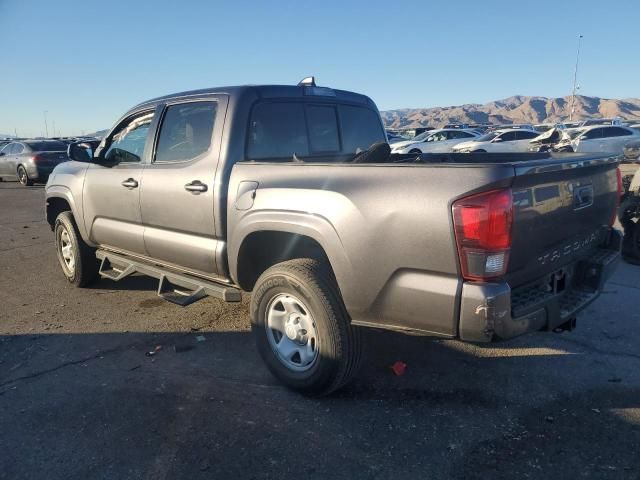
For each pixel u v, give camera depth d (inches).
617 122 1440.7
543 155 158.2
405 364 152.9
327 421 124.7
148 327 187.2
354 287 119.1
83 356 163.5
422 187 108.5
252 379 147.1
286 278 130.5
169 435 120.1
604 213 144.7
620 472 103.9
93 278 233.8
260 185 138.6
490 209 100.7
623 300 203.6
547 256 119.7
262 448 114.7
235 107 152.3
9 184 788.0
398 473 105.6
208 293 161.6
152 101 183.3
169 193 164.4
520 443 114.2
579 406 128.6
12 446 116.9
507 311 104.6
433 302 108.5
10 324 192.9
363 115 198.4
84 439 119.0
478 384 141.1
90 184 203.9
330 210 121.3
